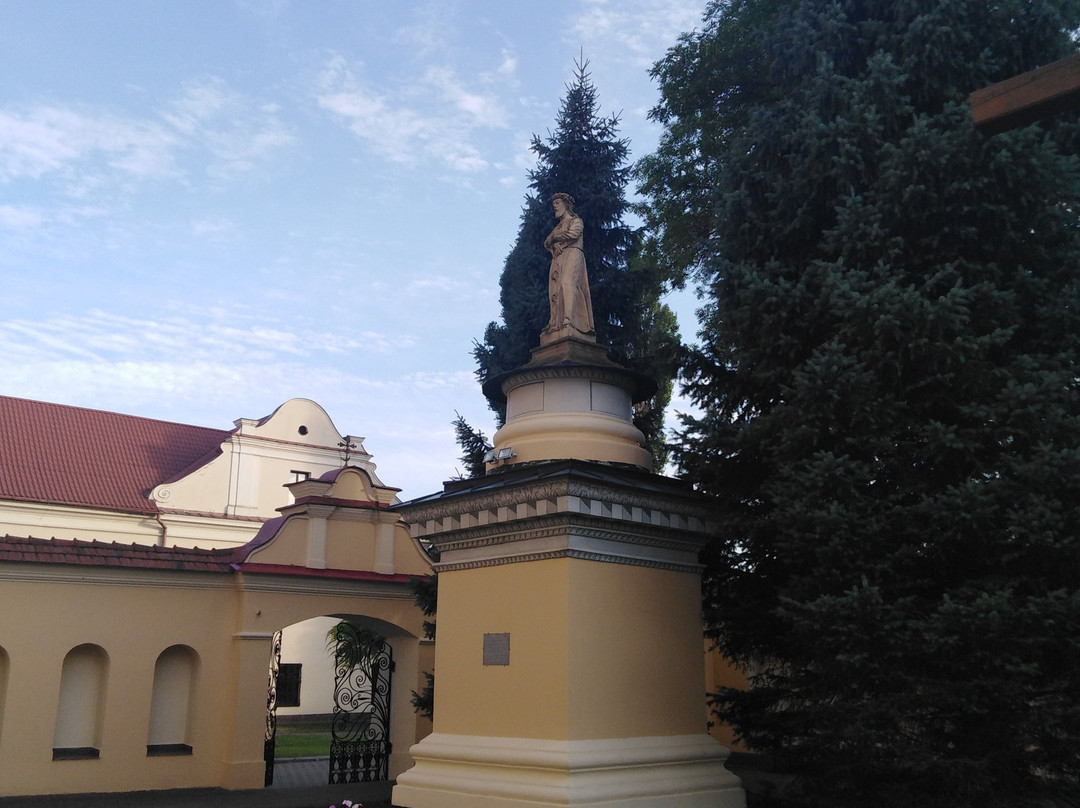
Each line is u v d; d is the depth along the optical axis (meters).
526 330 17.77
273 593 13.94
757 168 10.04
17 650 11.71
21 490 26.80
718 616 9.89
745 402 10.50
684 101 17.58
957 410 8.20
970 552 8.05
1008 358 8.38
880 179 8.58
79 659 12.52
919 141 8.17
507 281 19.50
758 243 9.61
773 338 9.03
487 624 9.16
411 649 15.24
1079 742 7.46
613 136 19.88
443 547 9.89
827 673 8.20
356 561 15.11
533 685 8.52
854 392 7.99
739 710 9.72
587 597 8.59
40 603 12.01
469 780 8.64
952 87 8.84
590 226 19.12
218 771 13.11
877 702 7.73
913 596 7.75
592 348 11.14
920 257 8.57
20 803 11.21
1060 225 8.31
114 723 12.30
